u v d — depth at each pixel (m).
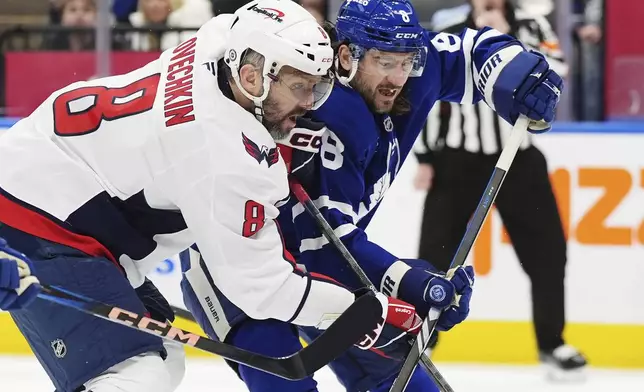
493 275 12.12
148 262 6.78
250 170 6.19
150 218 6.55
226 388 11.06
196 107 6.22
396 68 7.02
